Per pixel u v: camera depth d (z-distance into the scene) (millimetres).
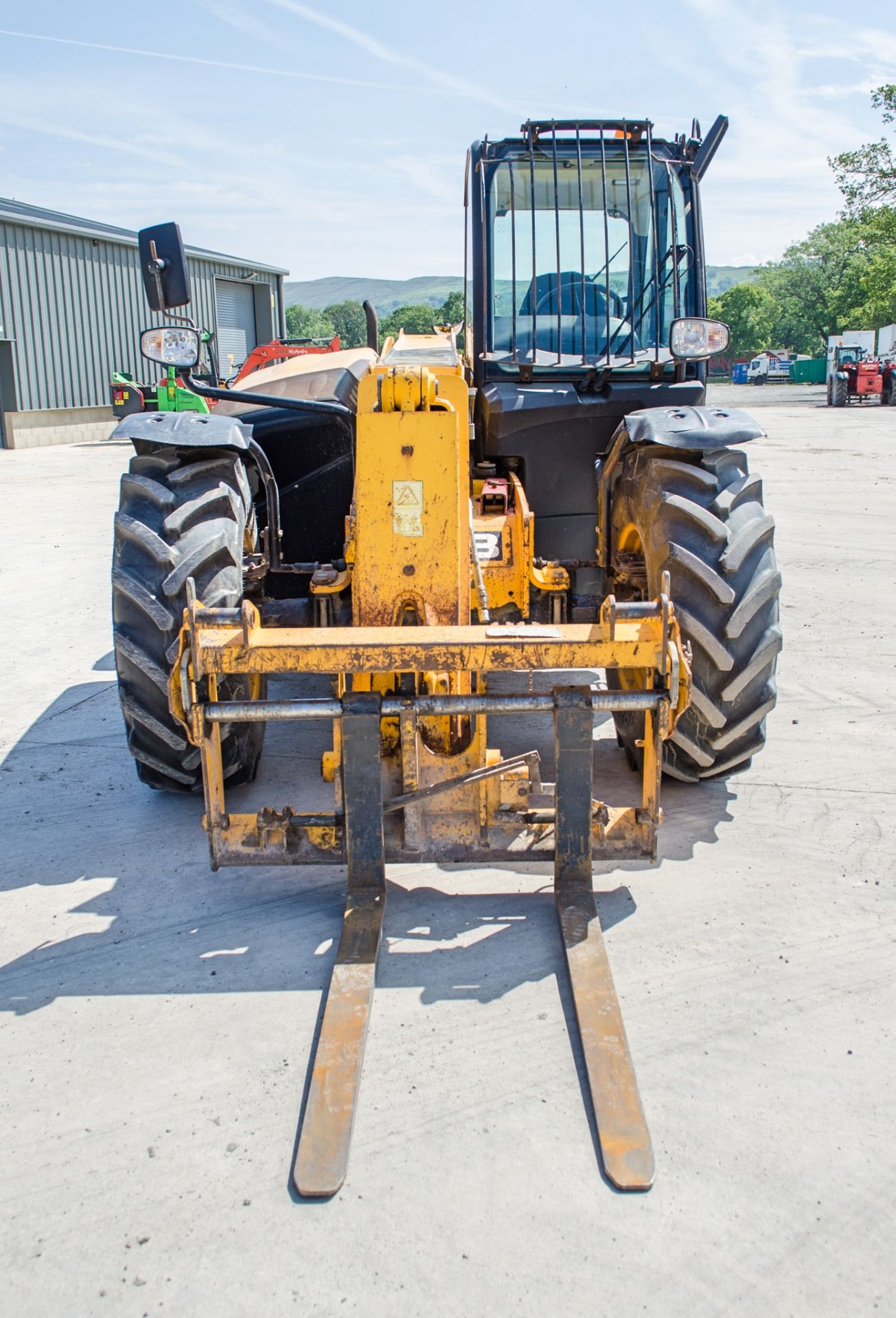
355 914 3037
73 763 4488
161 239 3488
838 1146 2238
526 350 4777
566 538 4730
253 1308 1886
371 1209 2090
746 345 102500
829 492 12586
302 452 5000
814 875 3389
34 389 22750
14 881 3447
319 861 3164
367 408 3441
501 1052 2541
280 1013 2721
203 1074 2490
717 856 3520
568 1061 2510
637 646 2895
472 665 2889
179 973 2906
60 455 20500
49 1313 1892
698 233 4785
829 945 2984
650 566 3723
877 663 5625
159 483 3742
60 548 9641
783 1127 2291
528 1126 2301
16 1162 2236
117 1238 2043
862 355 44969
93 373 24688
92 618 7043
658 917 3143
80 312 24094
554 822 3143
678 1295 1894
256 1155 2238
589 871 3127
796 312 94562
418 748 3184
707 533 3559
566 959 2879
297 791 4105
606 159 4719
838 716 4832
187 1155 2244
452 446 3186
